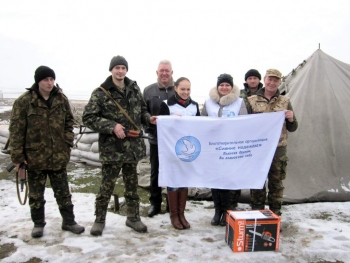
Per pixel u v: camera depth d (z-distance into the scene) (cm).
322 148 591
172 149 445
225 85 461
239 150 446
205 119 445
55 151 406
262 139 445
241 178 444
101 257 376
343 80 646
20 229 446
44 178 420
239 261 372
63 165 418
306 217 506
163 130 443
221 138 446
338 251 394
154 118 445
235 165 446
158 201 514
